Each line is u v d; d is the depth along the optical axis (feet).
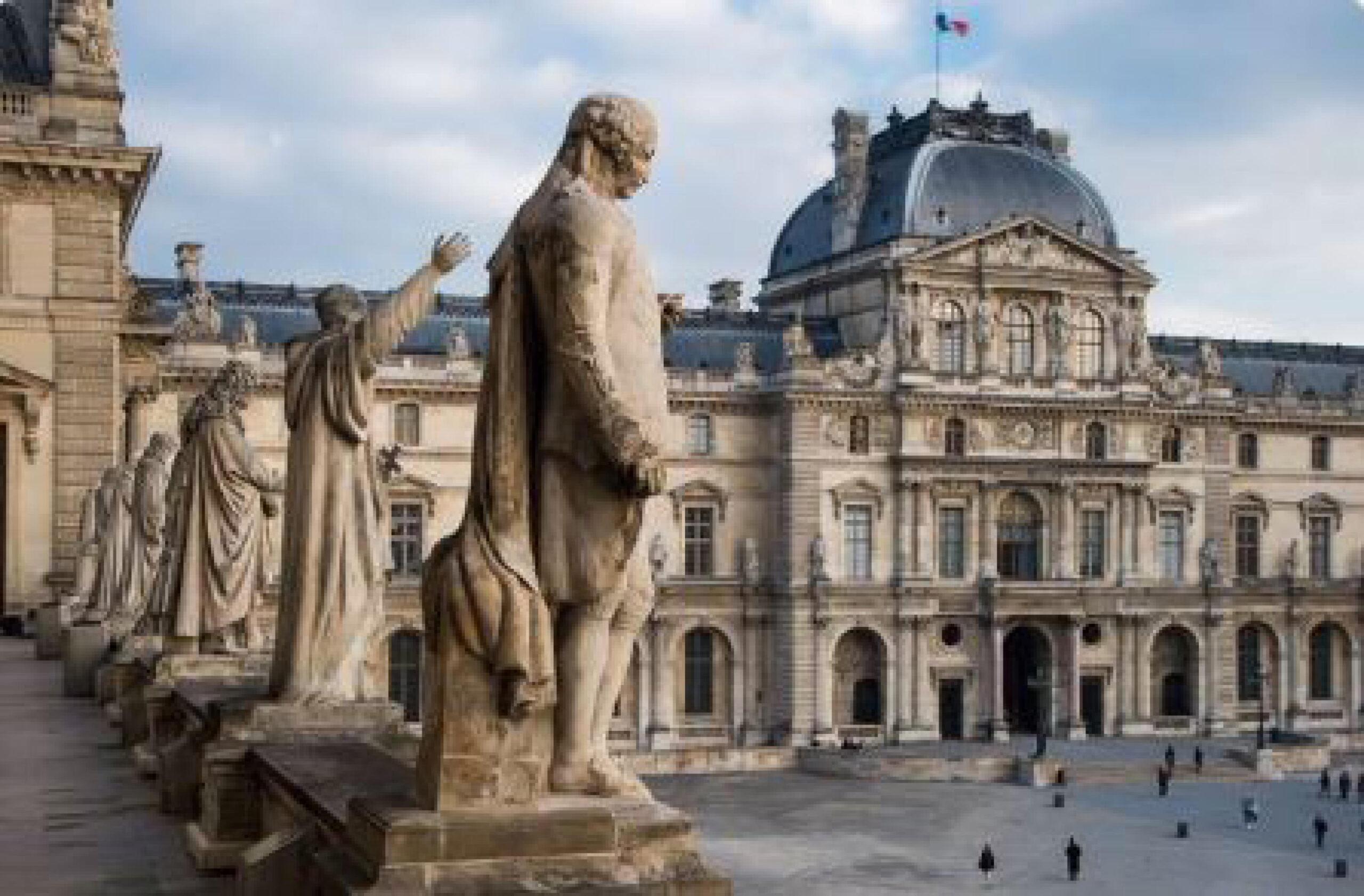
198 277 333.62
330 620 47.01
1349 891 206.39
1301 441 391.04
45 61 185.47
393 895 25.03
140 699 71.05
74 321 177.78
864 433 346.74
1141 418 364.17
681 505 343.67
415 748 46.01
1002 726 346.74
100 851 46.93
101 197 179.22
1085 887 205.16
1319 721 384.47
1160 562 368.07
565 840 26.25
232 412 65.57
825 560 341.41
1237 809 274.36
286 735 45.34
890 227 362.12
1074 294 361.10
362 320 46.47
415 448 327.88
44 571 175.63
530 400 27.25
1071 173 379.35
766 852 224.94
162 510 96.12
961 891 200.44
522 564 26.73
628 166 28.07
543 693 26.58
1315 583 382.63
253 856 34.17
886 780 299.99
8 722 82.48
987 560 350.43
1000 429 353.72
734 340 365.81
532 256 26.66
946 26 383.24
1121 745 345.72
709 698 342.85
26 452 175.42
